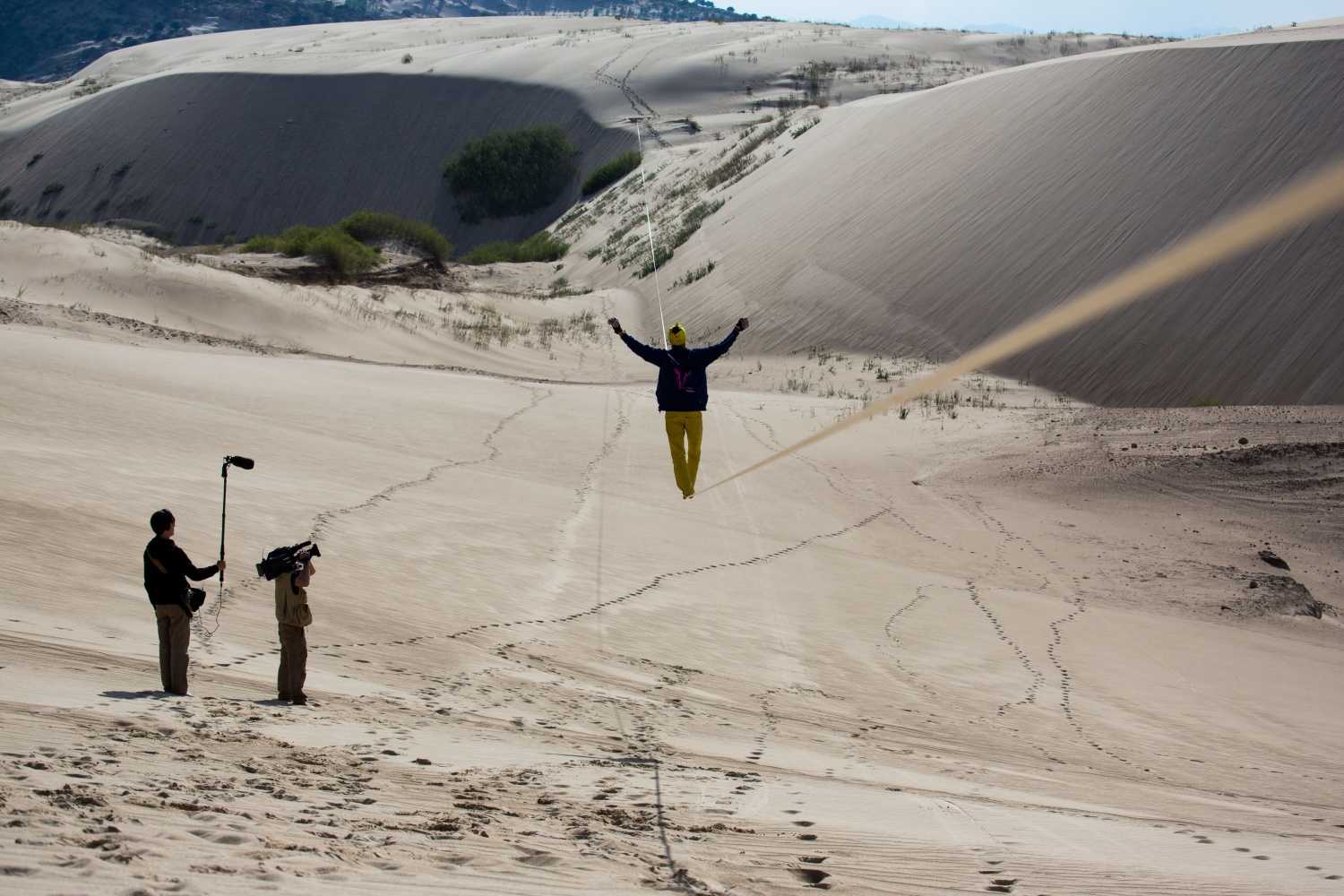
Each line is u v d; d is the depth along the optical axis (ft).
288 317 138.10
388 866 15.49
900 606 57.31
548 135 344.69
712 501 76.28
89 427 62.34
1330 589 71.31
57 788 17.34
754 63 376.27
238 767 21.47
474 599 46.57
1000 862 19.02
